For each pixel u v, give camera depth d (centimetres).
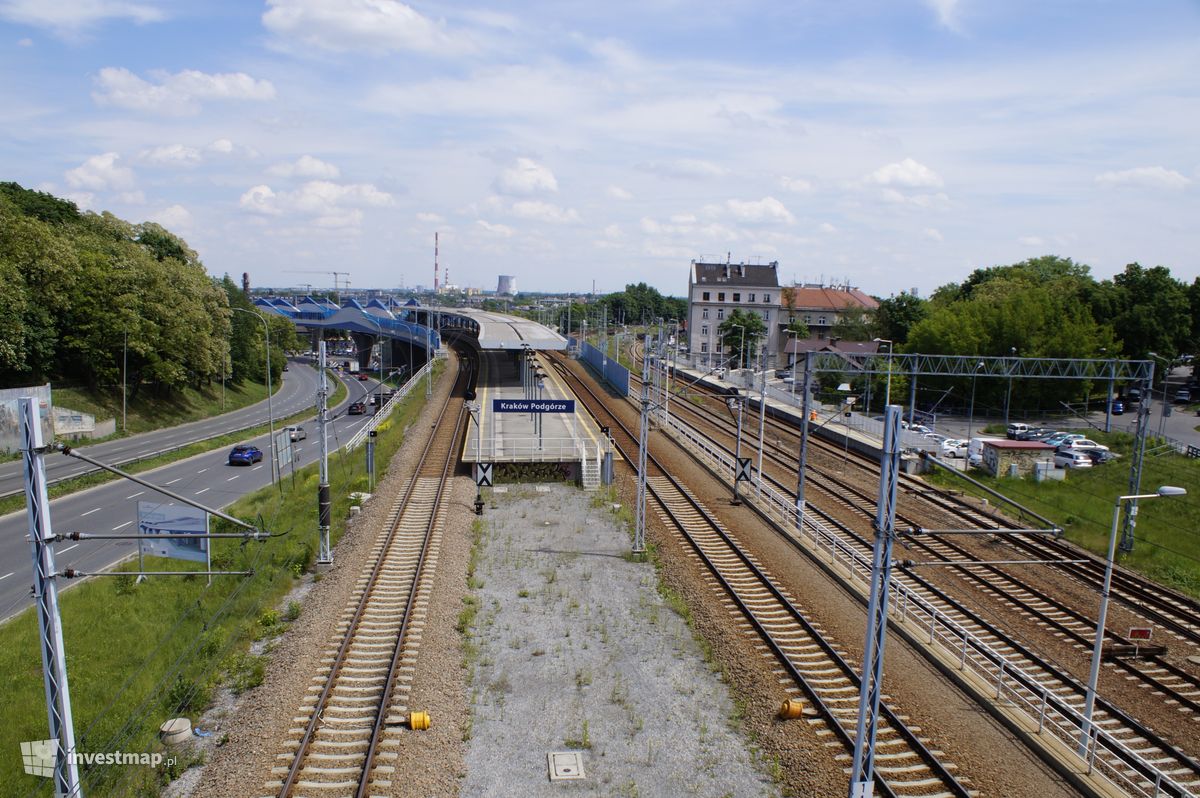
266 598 2314
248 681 1814
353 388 9969
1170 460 4897
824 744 1591
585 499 3650
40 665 1895
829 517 3362
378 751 1529
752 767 1547
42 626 1106
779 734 1634
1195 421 6781
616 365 7294
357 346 14262
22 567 2678
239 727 1616
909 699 1783
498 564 2689
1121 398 7794
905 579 2683
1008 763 1549
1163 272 8375
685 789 1472
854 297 12938
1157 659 2122
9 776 1455
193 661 1906
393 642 2025
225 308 7788
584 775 1504
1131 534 3091
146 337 6181
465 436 4984
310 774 1444
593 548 2891
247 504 3503
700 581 2520
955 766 1520
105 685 1806
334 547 2845
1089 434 5656
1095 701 1859
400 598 2323
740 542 2942
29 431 1067
